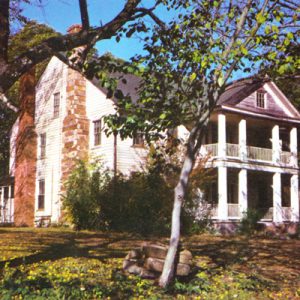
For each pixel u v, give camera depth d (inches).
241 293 297.3
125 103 301.1
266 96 1047.6
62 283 278.4
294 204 1065.5
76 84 1023.0
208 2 313.7
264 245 608.1
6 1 286.5
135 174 791.1
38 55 287.6
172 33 315.3
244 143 986.1
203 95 312.5
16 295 254.2
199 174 818.2
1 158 1497.3
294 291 317.7
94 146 987.3
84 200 800.3
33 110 1148.5
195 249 515.5
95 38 307.9
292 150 1090.1
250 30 286.5
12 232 729.0
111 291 273.0
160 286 291.7
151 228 705.6
